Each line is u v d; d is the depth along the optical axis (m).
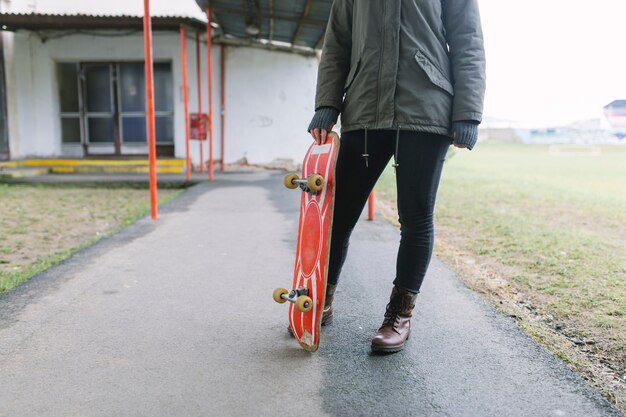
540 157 22.08
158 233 4.60
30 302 2.73
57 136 11.98
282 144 12.27
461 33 2.02
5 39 11.31
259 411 1.70
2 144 11.61
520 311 2.79
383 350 2.12
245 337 2.31
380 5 2.02
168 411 1.69
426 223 2.13
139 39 11.66
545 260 3.97
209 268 3.45
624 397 1.89
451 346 2.23
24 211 6.28
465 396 1.81
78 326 2.41
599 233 5.23
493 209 6.72
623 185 10.34
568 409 1.74
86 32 11.59
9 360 2.05
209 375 1.94
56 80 11.88
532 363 2.08
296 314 2.18
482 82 2.00
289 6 7.73
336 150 1.98
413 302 2.19
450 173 12.85
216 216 5.54
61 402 1.74
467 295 2.95
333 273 2.37
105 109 12.06
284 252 3.92
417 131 2.00
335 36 2.21
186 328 2.40
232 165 12.19
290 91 12.12
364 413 1.70
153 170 5.32
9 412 1.68
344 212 2.23
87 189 8.58
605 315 2.79
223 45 11.76
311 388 1.85
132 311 2.62
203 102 11.90
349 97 2.12
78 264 3.52
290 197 7.15
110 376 1.93
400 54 2.01
